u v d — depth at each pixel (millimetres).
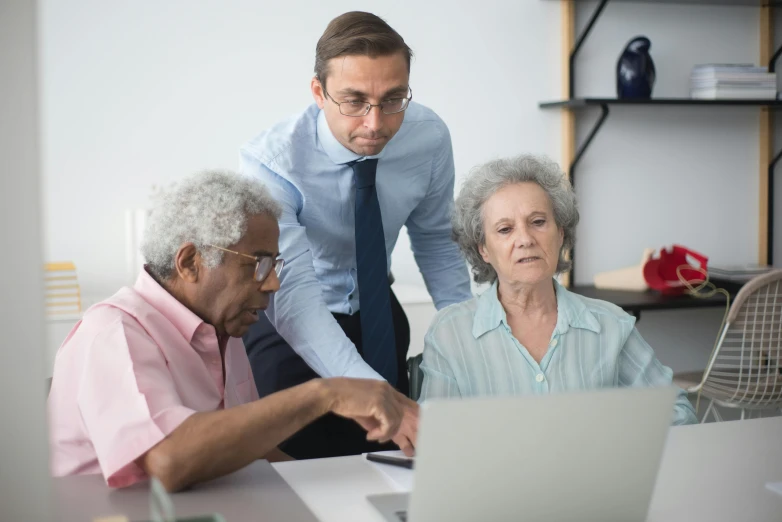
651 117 3930
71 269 3004
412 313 3150
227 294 1396
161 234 1376
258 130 3447
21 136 808
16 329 831
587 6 3799
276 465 1355
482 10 3648
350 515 1139
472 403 917
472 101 3680
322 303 1841
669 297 3506
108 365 1252
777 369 3059
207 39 3357
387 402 1256
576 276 3906
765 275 2928
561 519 1014
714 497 1193
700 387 3119
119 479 1201
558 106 3650
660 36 3906
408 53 1786
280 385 2037
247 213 1392
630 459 1011
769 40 4043
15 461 842
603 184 3904
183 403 1367
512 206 1699
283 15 3426
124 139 3305
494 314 1717
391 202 2102
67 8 3205
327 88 1773
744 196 4109
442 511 960
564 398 951
